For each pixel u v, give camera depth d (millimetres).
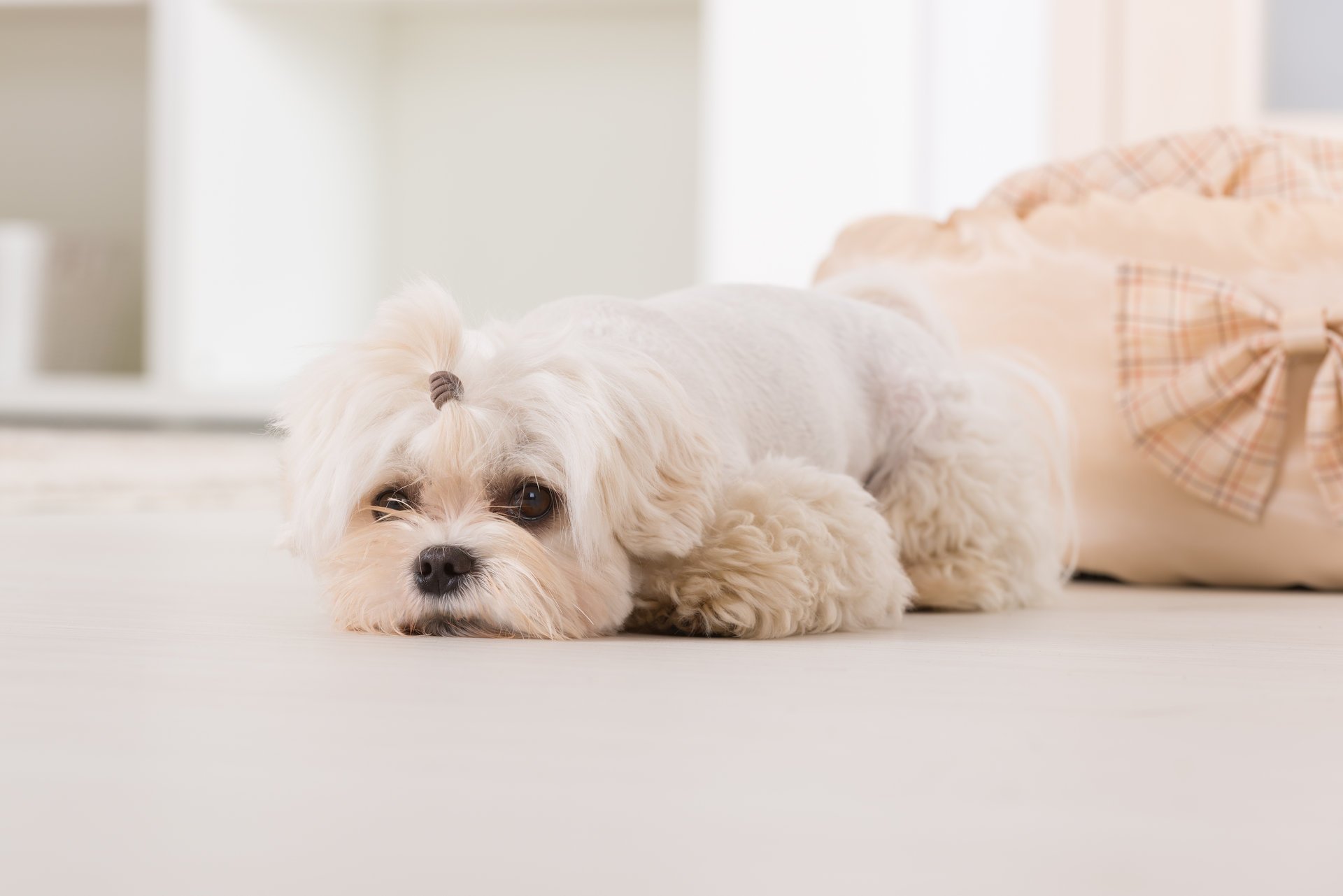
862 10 3410
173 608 1247
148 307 4434
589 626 1086
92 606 1241
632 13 4188
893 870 540
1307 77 3127
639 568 1148
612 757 703
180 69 3791
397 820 595
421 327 1082
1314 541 1599
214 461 3020
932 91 3398
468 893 510
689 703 835
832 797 637
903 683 916
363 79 4266
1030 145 3340
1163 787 665
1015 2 3318
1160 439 1636
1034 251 1756
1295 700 880
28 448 3143
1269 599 1553
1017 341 1726
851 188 3449
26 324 4031
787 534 1138
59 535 1889
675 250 4227
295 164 4062
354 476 1078
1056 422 1616
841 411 1342
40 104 4484
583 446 1034
